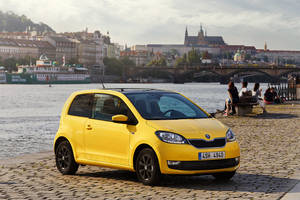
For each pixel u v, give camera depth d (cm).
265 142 1742
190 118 1105
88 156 1169
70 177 1176
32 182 1117
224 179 1100
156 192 985
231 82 2964
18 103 8812
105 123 1138
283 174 1148
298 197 910
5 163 1385
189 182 1088
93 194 979
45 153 1599
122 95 1140
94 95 1198
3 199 947
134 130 1074
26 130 3503
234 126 2347
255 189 998
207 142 1028
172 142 1015
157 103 1130
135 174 1197
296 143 1706
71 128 1210
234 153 1056
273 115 3012
